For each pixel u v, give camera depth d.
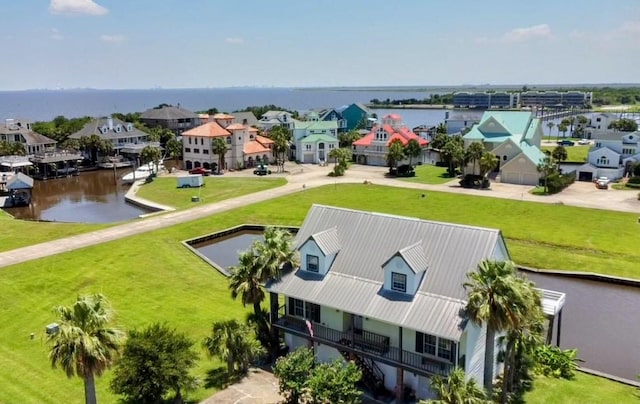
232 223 72.25
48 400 30.64
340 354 34.31
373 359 32.28
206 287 49.16
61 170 121.62
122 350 26.34
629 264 55.03
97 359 23.98
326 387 28.05
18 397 30.84
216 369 34.94
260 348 35.06
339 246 36.19
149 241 62.06
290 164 132.12
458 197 87.12
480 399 24.91
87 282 49.41
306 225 38.62
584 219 71.44
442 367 30.06
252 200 85.31
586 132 178.25
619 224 68.56
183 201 87.19
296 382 29.47
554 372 34.84
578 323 43.12
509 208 78.81
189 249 60.50
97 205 90.94
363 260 34.91
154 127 171.75
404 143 120.56
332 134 146.00
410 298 31.39
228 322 34.50
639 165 97.75
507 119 119.25
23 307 43.72
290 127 167.75
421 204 82.38
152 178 110.25
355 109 188.00
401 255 31.39
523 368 33.47
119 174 123.06
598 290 50.38
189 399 31.05
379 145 129.00
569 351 36.34
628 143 111.25
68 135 150.62
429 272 32.09
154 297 46.47
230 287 36.66
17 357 35.50
